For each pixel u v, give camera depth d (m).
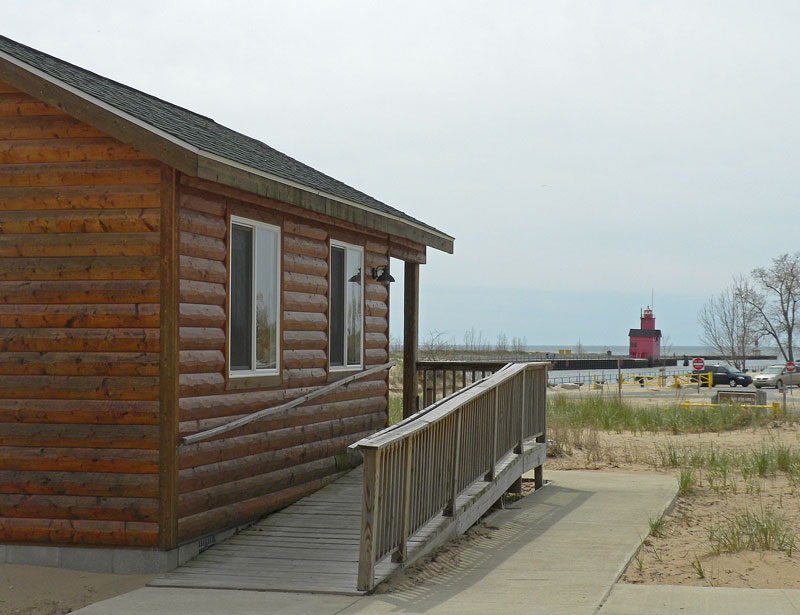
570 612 6.25
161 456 7.98
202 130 9.91
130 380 8.05
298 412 10.42
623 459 14.85
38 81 8.05
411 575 7.45
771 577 7.51
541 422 12.68
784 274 72.88
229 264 8.88
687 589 6.93
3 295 8.26
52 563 8.13
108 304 8.10
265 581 7.38
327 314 11.16
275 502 9.88
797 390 47.78
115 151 8.11
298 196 9.70
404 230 13.05
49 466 8.15
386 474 7.16
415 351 14.14
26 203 8.24
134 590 7.34
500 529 9.40
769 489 11.89
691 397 38.38
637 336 99.94
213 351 8.67
